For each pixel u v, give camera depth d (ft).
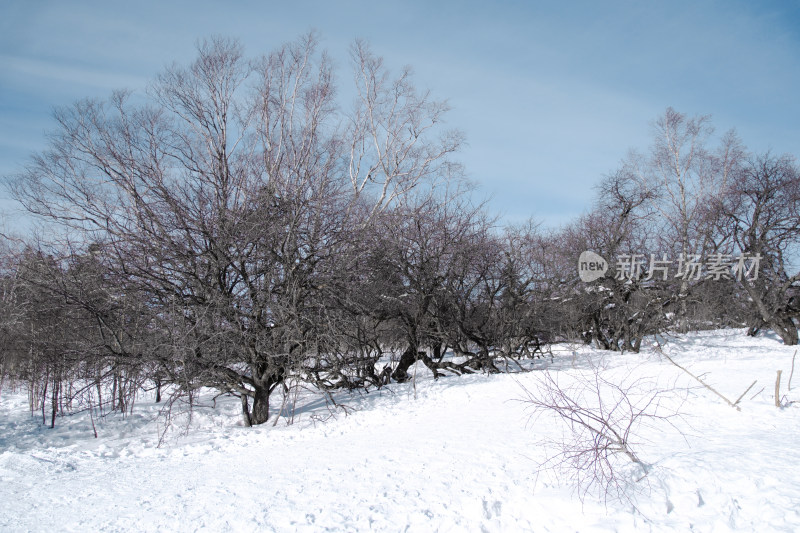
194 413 47.98
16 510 23.18
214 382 41.52
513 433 28.76
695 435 23.98
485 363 60.18
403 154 68.03
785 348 76.07
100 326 40.11
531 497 18.81
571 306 74.23
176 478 27.43
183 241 40.14
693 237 82.79
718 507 16.16
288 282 41.24
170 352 38.83
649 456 21.25
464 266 58.03
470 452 25.80
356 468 25.53
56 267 39.45
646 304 73.97
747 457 19.61
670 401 31.27
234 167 45.09
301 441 34.83
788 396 30.37
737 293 90.84
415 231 57.52
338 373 46.09
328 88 60.59
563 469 21.16
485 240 60.90
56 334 42.52
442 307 57.98
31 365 48.11
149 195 41.81
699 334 95.86
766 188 76.84
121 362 38.68
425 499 20.02
